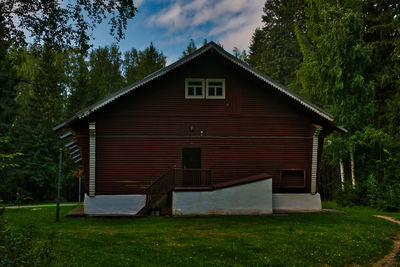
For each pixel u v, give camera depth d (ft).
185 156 63.31
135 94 59.06
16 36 31.76
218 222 47.67
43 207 75.87
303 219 50.72
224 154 59.67
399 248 36.01
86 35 34.17
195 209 54.70
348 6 87.20
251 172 59.72
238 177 59.47
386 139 80.43
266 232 40.45
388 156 81.41
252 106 60.64
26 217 53.36
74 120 54.80
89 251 29.17
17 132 114.52
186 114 59.57
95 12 33.73
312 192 59.82
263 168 59.98
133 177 57.72
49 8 32.09
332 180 107.14
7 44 31.42
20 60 32.50
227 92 60.44
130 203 56.95
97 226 44.93
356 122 86.43
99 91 140.67
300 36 98.73
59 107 35.63
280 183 59.72
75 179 133.59
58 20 32.86
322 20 92.48
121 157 57.88
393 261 30.66
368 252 32.78
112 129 58.13
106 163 57.57
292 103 60.49
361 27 82.43
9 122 33.71
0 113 32.14
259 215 54.29
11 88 32.50
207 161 59.31
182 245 33.42
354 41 82.64
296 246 33.37
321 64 86.94
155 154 58.44
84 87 130.41
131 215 54.19
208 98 60.13
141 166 58.03
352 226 45.37
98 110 57.93
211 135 59.67
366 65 84.07
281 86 57.47
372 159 84.84
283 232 40.42
